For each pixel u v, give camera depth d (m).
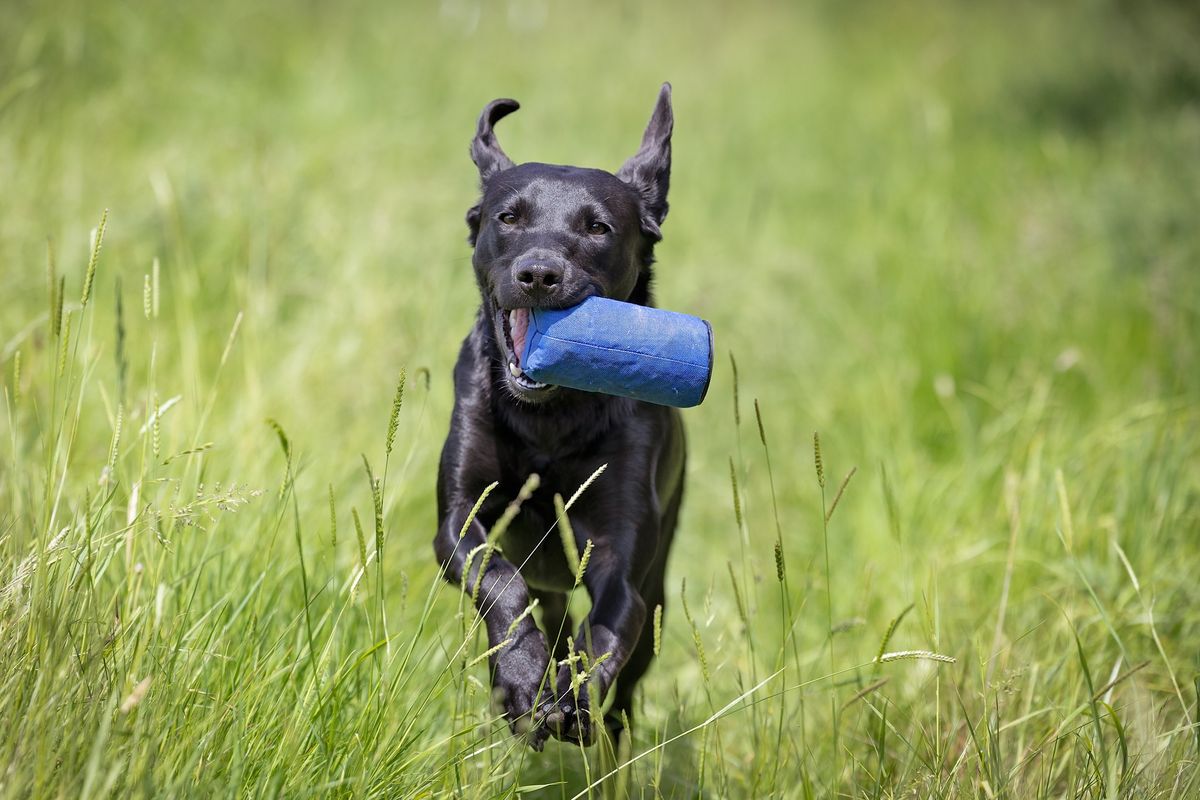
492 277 6.51
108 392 8.43
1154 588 7.63
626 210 6.68
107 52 15.62
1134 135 20.00
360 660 5.19
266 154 12.73
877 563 8.59
